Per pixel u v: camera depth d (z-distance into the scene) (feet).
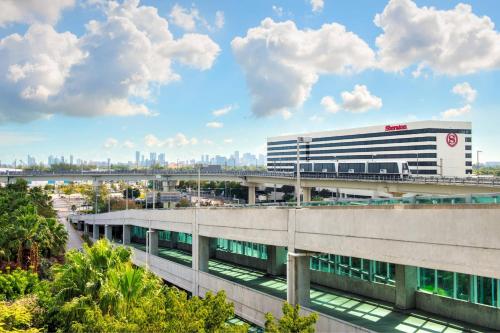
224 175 478.59
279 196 586.04
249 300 108.37
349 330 77.92
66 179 437.99
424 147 439.63
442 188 264.11
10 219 173.27
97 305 73.61
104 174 457.27
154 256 171.22
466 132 447.42
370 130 510.17
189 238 201.36
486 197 78.07
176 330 55.06
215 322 60.70
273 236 101.65
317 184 367.25
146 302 70.08
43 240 155.33
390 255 74.69
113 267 85.56
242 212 113.29
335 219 84.74
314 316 61.16
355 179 321.73
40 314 82.38
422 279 97.40
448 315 90.43
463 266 64.49
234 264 160.56
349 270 115.03
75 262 84.79
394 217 74.02
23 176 412.36
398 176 292.61
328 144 584.81
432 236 68.44
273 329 58.29
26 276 126.52
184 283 144.36
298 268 94.07
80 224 358.43
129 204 407.64
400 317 91.25
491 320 82.53
